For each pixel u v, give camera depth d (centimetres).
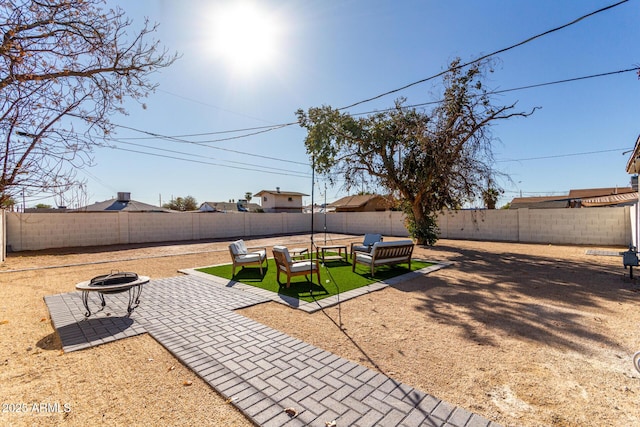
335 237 2091
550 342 388
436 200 1430
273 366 331
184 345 386
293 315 504
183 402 273
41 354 371
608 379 303
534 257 1082
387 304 559
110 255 1281
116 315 506
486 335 413
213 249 1483
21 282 788
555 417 247
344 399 270
